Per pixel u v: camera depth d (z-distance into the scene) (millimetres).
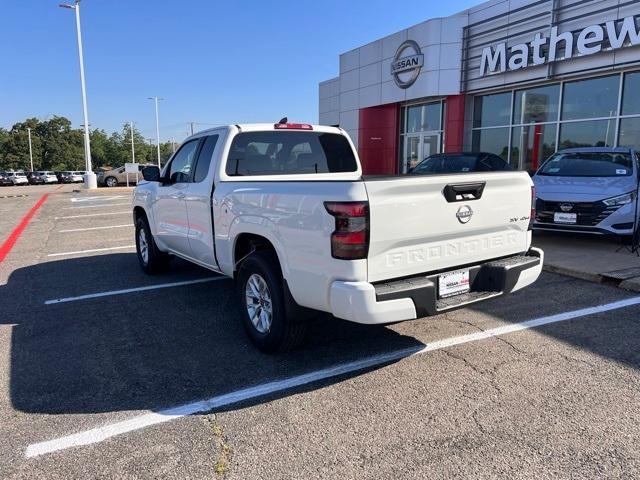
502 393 3426
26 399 3453
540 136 14898
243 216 4184
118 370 3900
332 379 3695
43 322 5070
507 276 3816
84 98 30781
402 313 3303
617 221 7719
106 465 2709
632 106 12273
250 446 2869
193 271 7270
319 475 2598
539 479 2529
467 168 11031
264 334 4129
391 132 20516
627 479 2518
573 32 12836
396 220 3309
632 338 4352
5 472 2660
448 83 17031
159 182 6145
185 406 3338
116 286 6469
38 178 54562
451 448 2809
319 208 3338
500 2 15070
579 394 3389
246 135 4984
